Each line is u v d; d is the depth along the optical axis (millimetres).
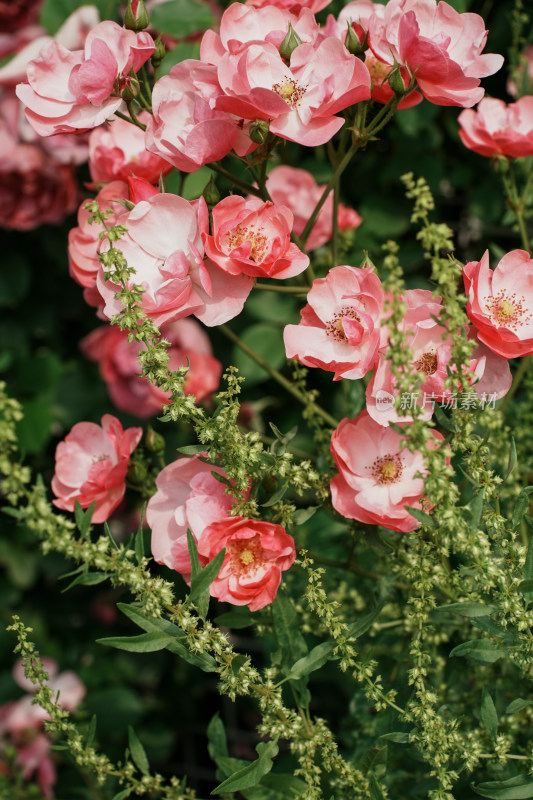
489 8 1347
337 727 1518
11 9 1292
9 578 1596
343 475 890
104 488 952
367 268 886
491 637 874
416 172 1387
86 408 1531
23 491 852
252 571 880
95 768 913
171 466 924
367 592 1090
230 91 898
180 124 913
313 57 906
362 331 877
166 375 860
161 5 1181
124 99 926
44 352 1589
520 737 977
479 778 958
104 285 894
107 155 990
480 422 892
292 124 903
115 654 1662
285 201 1176
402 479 894
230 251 884
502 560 864
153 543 924
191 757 1790
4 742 1422
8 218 1385
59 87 935
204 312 889
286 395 1410
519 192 1380
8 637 1571
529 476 1054
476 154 1401
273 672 877
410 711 873
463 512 851
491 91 1375
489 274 895
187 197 1146
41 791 1401
